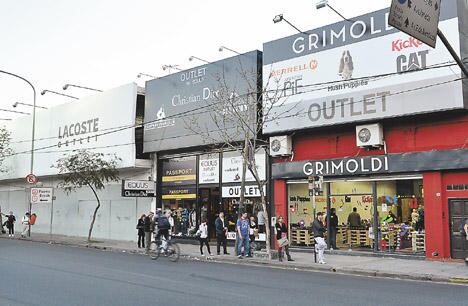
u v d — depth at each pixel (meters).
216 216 24.33
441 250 16.67
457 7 16.02
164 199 26.81
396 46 17.27
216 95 22.88
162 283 12.23
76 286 11.65
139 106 27.72
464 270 14.41
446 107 15.91
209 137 22.98
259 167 22.41
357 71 18.19
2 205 41.19
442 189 16.86
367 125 18.30
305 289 11.45
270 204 21.75
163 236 18.45
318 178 17.67
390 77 17.31
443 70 16.08
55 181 34.91
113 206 29.70
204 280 12.82
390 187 18.44
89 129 29.92
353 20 18.48
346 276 14.16
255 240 21.89
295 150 20.98
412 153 17.31
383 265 15.79
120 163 27.22
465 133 16.45
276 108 20.52
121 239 28.78
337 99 18.66
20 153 36.69
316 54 19.48
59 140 32.56
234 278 13.28
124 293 10.70
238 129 20.61
